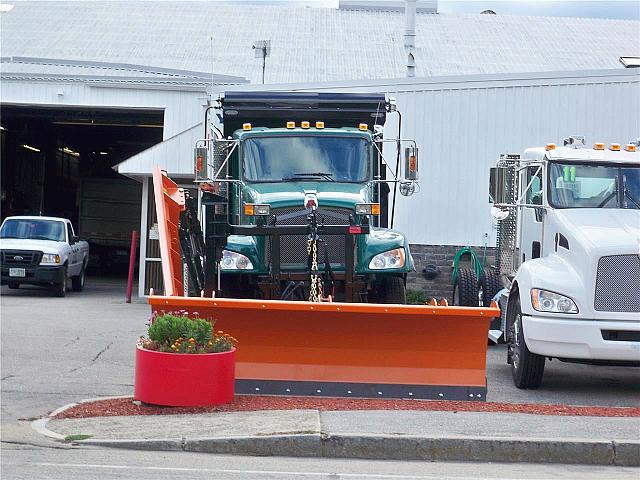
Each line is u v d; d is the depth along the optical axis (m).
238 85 29.91
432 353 14.68
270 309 14.44
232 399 14.16
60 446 11.80
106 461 11.00
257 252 17.06
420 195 29.53
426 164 29.53
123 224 51.06
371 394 14.61
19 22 49.19
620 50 48.88
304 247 17.00
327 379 14.73
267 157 18.70
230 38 48.56
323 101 20.25
